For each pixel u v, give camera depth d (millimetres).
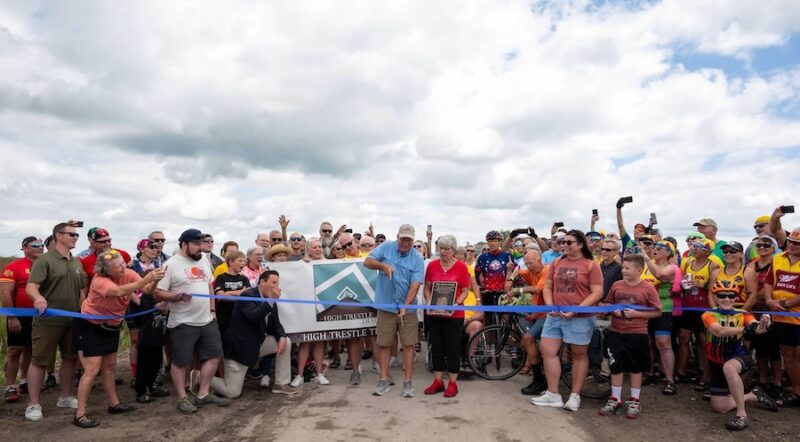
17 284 6559
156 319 6461
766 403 6266
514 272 8562
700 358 7605
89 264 7195
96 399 6688
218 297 6426
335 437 5285
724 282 6793
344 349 10516
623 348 6105
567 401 6340
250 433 5410
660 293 7020
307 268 7789
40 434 5352
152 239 7504
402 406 6344
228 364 6652
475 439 5258
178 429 5523
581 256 6328
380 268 6770
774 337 6605
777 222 6918
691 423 5867
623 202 9156
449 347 6766
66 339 6109
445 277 6859
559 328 6340
